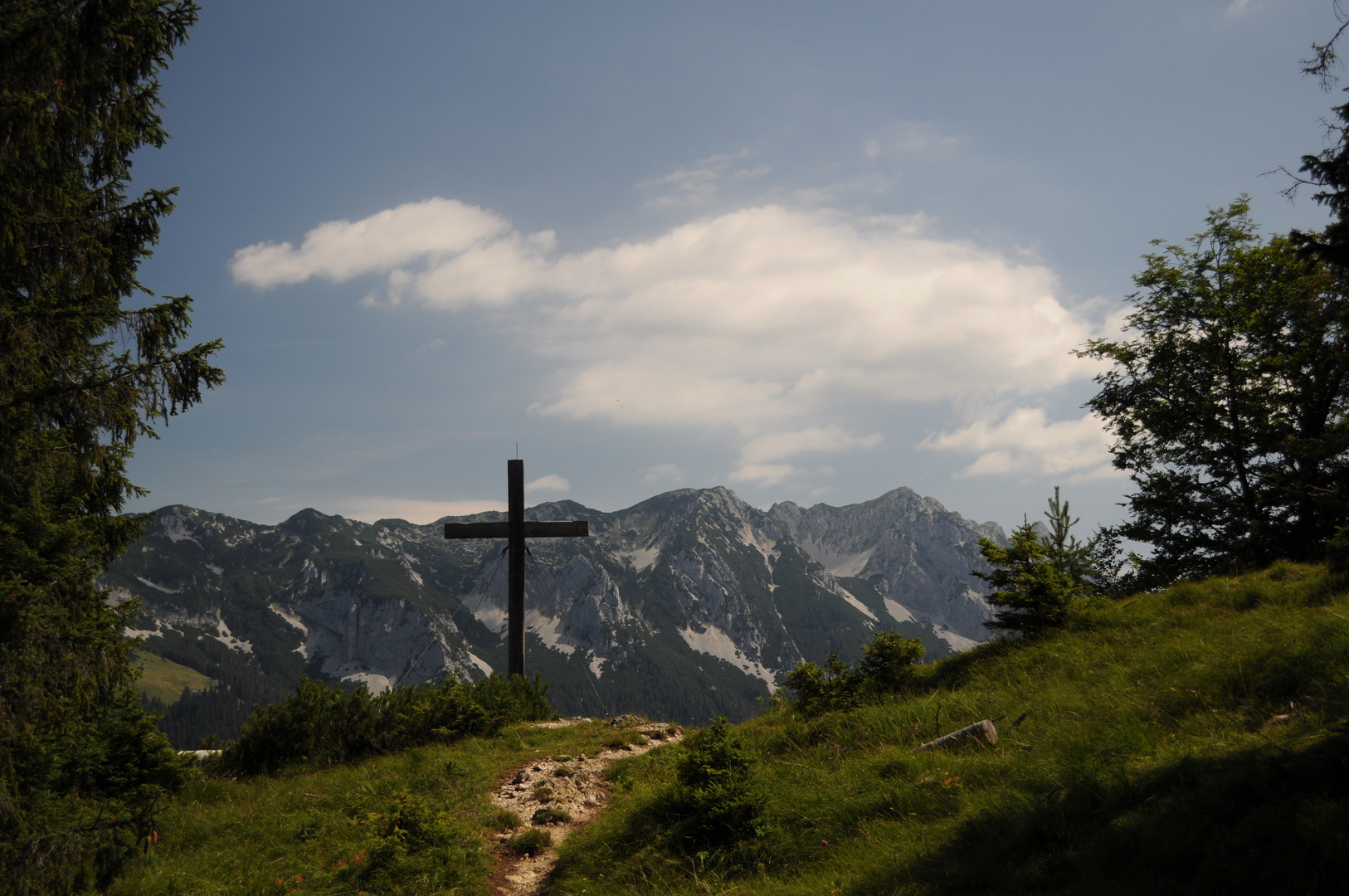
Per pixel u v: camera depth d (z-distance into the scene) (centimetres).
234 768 1564
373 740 1664
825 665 1571
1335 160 834
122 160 1002
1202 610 1382
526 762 1478
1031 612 1562
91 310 862
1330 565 1407
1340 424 1842
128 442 934
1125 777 702
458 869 926
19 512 848
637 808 1020
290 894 881
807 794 937
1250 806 557
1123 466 2655
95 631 901
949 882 633
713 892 771
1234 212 2450
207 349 905
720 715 1048
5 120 762
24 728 808
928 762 943
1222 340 2386
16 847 789
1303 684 841
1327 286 1135
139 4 885
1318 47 808
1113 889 538
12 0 782
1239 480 2412
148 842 998
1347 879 445
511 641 2239
